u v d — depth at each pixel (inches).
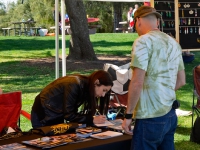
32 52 484.7
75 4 437.7
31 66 428.8
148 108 100.6
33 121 132.1
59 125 121.1
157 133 100.7
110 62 462.3
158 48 100.9
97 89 121.6
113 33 617.3
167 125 102.2
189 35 227.9
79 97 124.0
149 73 100.7
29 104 304.0
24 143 108.7
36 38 550.0
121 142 110.7
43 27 595.2
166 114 101.6
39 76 401.4
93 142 108.6
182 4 226.7
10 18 590.9
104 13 655.8
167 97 101.7
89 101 122.4
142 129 101.3
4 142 112.0
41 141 108.8
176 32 222.4
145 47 99.8
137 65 99.2
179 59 107.0
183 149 179.9
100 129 122.0
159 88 100.6
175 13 221.1
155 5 217.9
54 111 128.4
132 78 99.9
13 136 117.7
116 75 195.0
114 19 662.5
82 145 105.6
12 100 147.3
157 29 104.8
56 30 205.3
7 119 145.5
